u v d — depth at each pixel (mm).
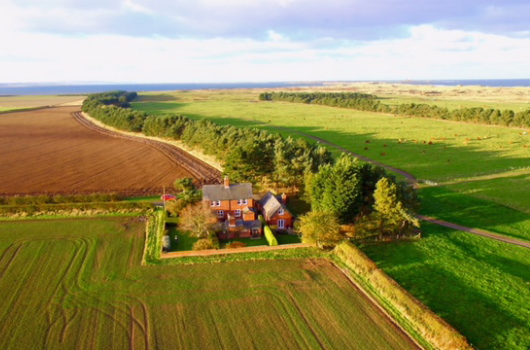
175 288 39969
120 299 37875
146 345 31188
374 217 51719
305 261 46094
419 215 60812
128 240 52375
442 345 30594
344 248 47188
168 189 78438
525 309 36000
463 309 36125
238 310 36031
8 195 74375
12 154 107750
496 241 51156
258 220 56406
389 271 43531
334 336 32125
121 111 163875
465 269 43688
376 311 35750
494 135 131125
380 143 119750
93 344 31250
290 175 71562
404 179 80875
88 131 149875
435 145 115812
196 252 47344
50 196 73250
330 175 55531
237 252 48219
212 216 54500
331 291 39312
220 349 30641
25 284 40469
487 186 74250
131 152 112125
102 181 83875
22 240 51906
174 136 131125
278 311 35812
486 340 31828
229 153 85562
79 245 50531
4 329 33062
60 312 35656
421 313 33938
